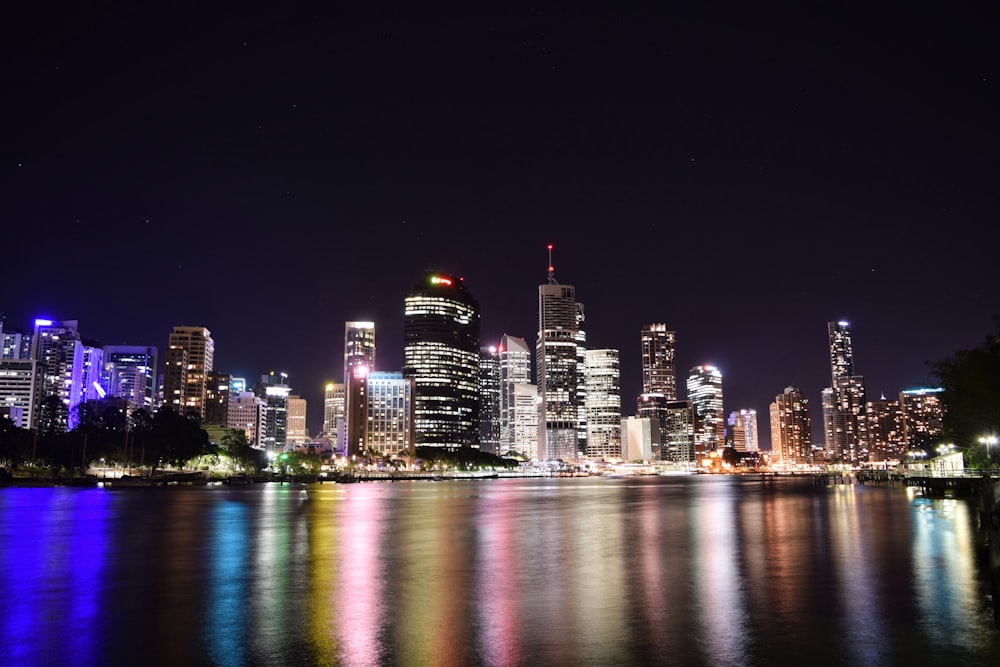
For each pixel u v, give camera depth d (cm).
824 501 12900
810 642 2909
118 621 3419
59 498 16475
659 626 3219
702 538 6800
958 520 8150
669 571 4772
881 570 4603
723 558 5353
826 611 3444
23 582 4544
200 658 2806
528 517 10231
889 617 3303
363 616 3488
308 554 5888
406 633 3150
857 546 5859
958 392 12238
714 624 3238
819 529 7394
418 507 13250
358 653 2847
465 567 5091
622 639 3008
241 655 2841
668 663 2678
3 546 6512
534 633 3127
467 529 8219
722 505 12669
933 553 5359
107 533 7788
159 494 19225
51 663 2762
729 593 3947
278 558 5647
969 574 4419
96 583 4491
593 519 9644
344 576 4709
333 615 3516
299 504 14238
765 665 2638
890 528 7300
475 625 3281
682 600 3784
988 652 2738
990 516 6016
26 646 2995
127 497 17188
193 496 18025
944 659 2662
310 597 3975
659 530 7788
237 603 3822
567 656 2778
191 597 3997
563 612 3531
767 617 3353
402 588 4247
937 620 3238
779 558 5275
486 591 4125
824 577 4381
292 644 2989
